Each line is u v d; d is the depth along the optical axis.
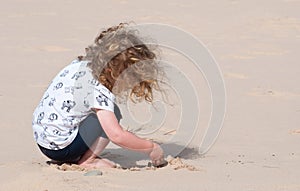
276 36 28.75
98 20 33.44
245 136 13.63
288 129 14.28
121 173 10.27
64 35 28.98
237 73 21.08
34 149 12.33
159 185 9.56
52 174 10.02
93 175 10.05
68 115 10.64
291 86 19.23
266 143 13.01
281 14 33.72
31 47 26.02
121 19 33.69
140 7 37.56
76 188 9.27
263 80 20.06
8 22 32.62
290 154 12.04
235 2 38.16
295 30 30.12
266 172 10.54
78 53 25.00
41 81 19.84
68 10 36.69
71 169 10.53
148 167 10.80
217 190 9.39
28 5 38.34
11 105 16.53
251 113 15.87
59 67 22.25
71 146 10.70
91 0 40.00
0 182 9.74
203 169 10.66
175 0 39.81
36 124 10.97
